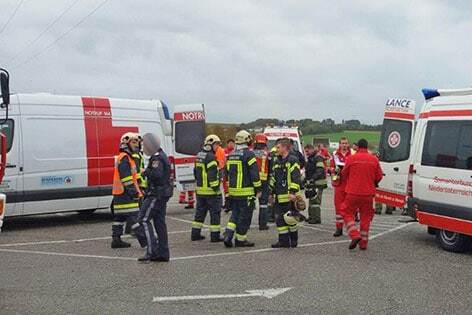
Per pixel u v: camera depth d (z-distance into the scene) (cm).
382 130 1449
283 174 1024
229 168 1041
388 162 1413
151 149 888
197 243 1084
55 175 1271
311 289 738
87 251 989
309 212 1380
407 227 1354
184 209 1675
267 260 919
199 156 1101
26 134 1235
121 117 1391
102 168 1341
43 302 666
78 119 1315
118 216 1013
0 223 763
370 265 891
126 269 845
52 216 1500
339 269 857
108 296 695
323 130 3981
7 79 846
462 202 982
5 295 697
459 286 767
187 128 1659
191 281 774
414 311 649
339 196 1165
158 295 702
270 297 698
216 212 1095
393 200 1402
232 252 988
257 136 1286
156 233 904
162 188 889
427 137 1080
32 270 836
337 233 1176
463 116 1009
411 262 921
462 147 997
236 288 739
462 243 1003
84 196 1313
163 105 1484
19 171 1223
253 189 1034
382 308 658
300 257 948
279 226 1036
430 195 1056
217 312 634
